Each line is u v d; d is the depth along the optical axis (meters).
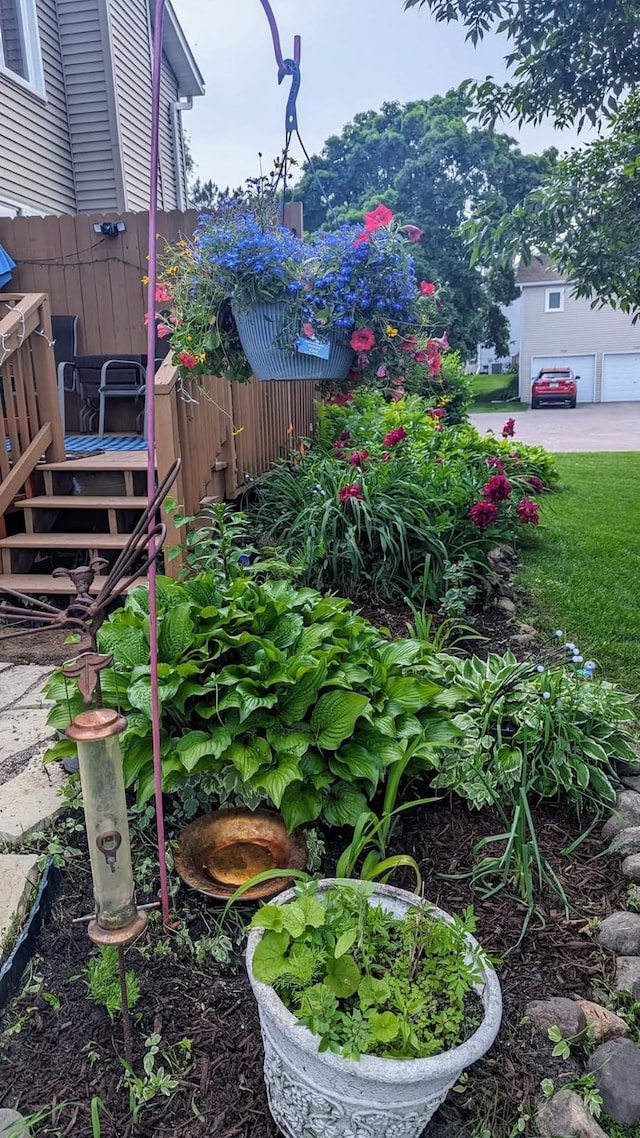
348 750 2.04
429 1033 1.16
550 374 24.94
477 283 25.11
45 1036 1.49
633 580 4.46
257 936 1.34
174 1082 1.39
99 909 1.25
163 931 1.73
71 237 6.22
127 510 4.36
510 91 4.47
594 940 1.76
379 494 4.12
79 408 6.52
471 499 4.31
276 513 4.48
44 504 4.25
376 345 2.41
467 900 1.88
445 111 24.64
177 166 10.22
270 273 2.24
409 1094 1.13
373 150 26.19
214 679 2.07
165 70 9.72
